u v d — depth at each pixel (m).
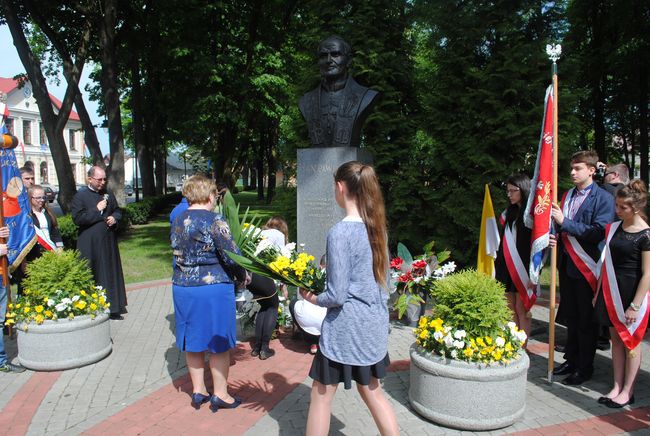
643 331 3.79
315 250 6.27
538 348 5.36
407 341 5.59
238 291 4.70
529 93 9.05
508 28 8.98
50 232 6.48
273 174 30.73
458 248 9.77
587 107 21.81
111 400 4.14
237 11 19.62
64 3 16.02
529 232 4.85
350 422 3.71
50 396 4.24
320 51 6.32
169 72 20.22
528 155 9.22
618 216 4.04
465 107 9.38
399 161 10.23
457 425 3.55
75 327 4.82
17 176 5.39
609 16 19.06
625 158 28.92
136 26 18.58
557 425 3.65
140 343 5.66
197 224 3.74
